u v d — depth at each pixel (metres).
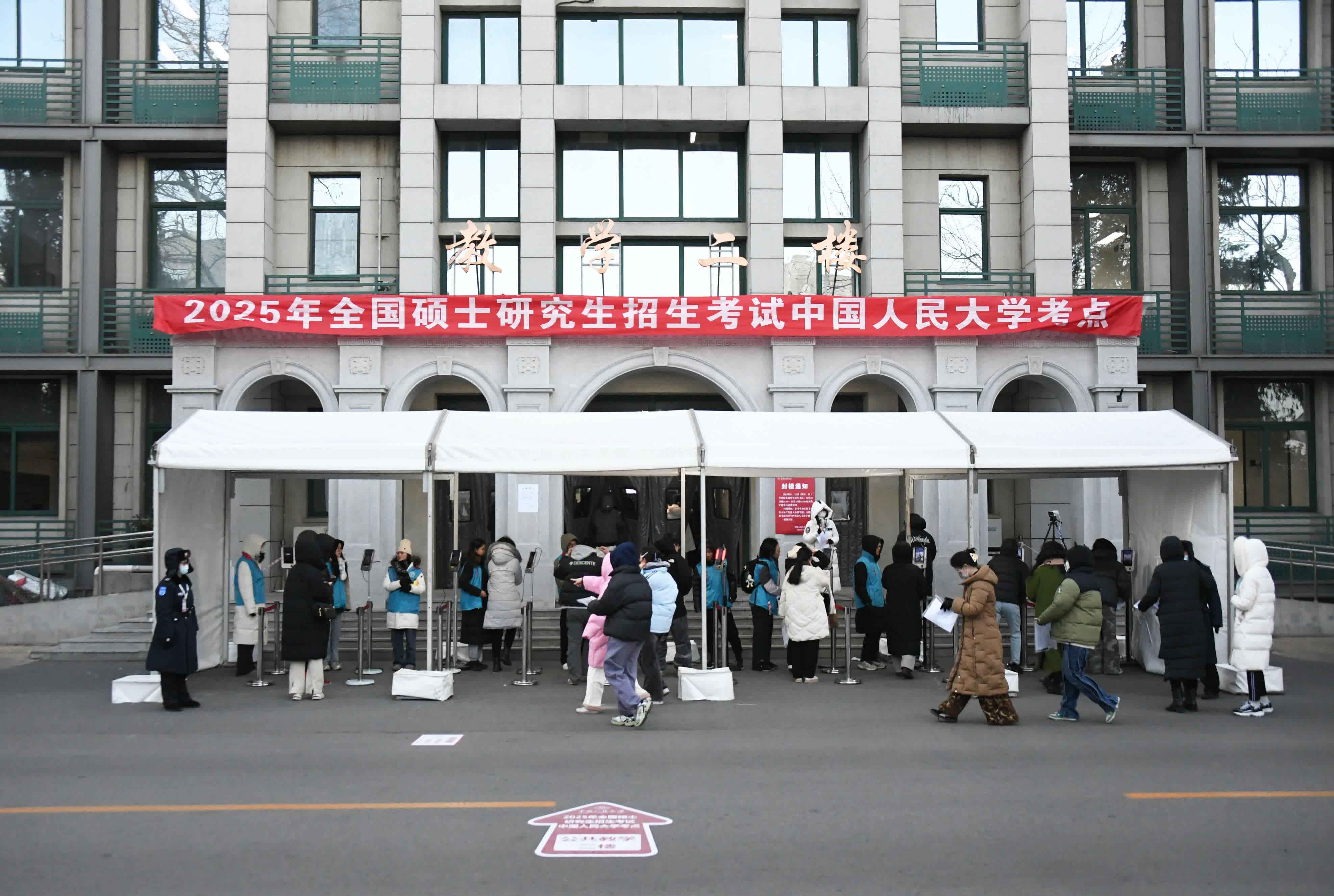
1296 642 19.36
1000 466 14.12
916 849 6.65
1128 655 16.23
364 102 21.56
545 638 18.19
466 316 19.19
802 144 22.38
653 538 22.34
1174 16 23.50
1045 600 14.02
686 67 22.28
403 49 21.14
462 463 13.76
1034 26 21.97
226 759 9.45
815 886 5.97
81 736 10.70
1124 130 22.81
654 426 14.55
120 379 22.69
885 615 15.80
